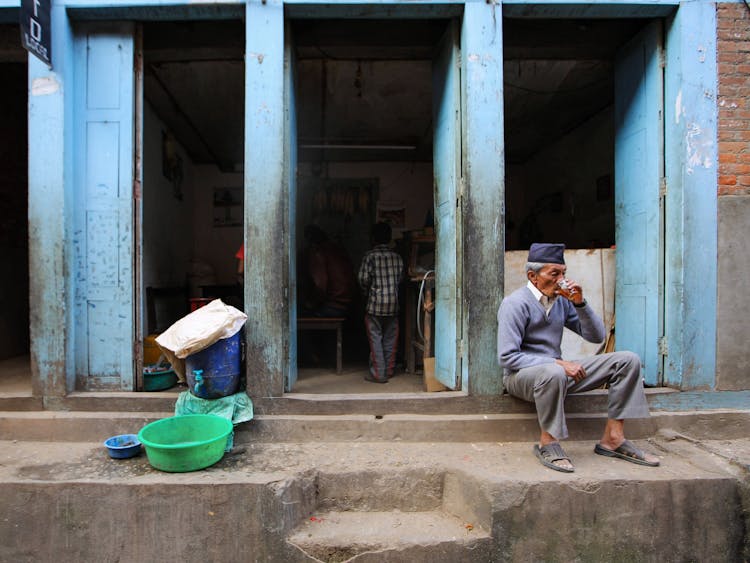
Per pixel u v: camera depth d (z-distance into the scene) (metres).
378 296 4.16
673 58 3.28
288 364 3.33
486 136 3.18
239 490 2.48
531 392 2.79
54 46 3.16
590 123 5.26
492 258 3.20
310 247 4.91
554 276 2.82
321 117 5.37
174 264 5.77
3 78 4.62
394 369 4.79
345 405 3.19
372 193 7.02
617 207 3.85
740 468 2.68
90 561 2.48
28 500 2.48
